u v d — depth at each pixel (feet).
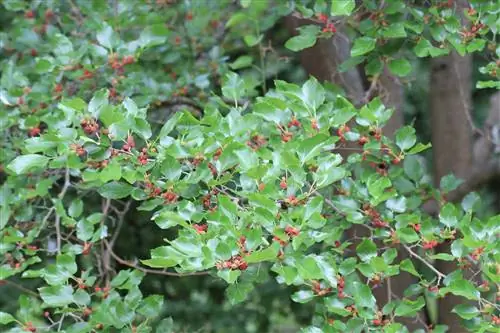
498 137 15.92
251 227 8.94
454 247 10.28
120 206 17.04
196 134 9.89
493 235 10.18
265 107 10.25
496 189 18.88
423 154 19.65
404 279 14.74
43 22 14.94
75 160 9.78
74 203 11.81
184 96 14.67
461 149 15.70
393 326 9.91
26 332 11.16
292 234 8.83
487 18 11.28
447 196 14.24
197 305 20.49
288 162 9.27
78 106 9.68
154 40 12.89
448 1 11.86
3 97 12.87
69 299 10.73
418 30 11.46
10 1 14.61
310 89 10.30
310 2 14.70
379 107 10.87
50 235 13.10
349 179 11.37
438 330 11.28
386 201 11.14
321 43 15.56
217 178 9.78
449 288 9.93
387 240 10.95
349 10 10.44
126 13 14.06
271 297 20.17
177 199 10.14
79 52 12.65
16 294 17.88
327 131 10.09
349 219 10.93
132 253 18.42
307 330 10.28
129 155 9.85
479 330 9.69
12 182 12.65
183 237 8.78
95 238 11.58
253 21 14.82
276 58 16.48
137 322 11.93
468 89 15.89
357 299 10.11
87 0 14.49
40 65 12.55
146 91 13.58
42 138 9.70
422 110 19.77
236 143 9.43
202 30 15.74
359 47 11.37
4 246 11.85
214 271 10.87
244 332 20.54
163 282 19.77
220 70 14.98
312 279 9.71
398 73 11.85
